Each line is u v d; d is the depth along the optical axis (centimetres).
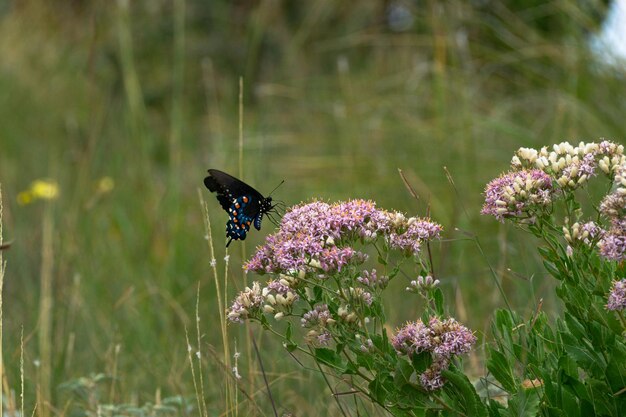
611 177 399
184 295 806
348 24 1580
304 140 1150
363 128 1097
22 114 1446
